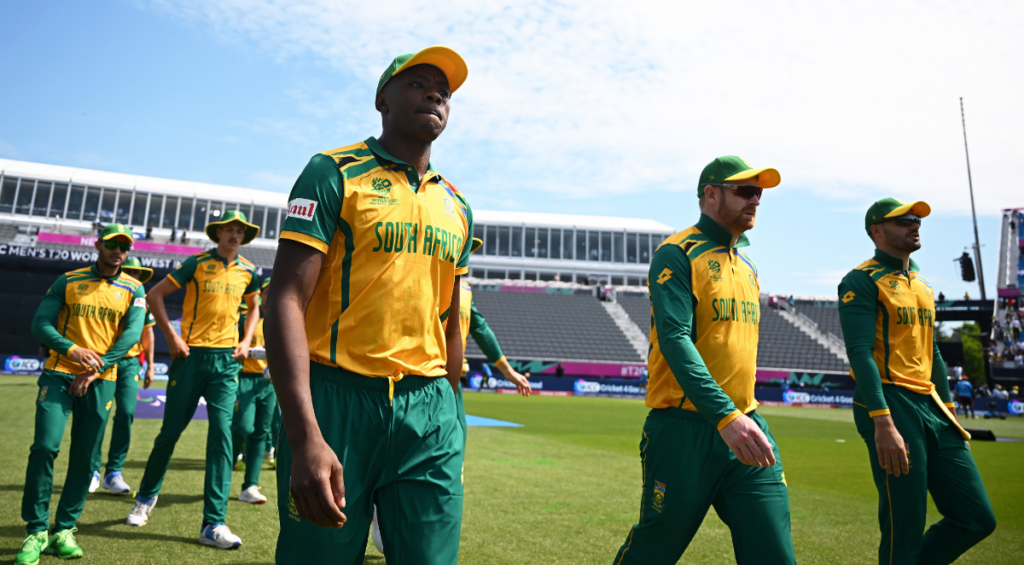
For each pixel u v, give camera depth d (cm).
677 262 259
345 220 175
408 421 178
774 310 3794
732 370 261
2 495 489
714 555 406
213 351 455
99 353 415
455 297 214
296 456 146
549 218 4897
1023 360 3139
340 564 166
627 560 259
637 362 3409
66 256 2320
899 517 307
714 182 271
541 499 562
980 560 413
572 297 3875
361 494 171
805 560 398
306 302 164
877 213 338
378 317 176
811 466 868
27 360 2256
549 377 2983
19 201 3644
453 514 181
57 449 369
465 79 199
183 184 4238
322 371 175
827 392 2995
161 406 1291
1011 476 820
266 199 4184
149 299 454
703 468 246
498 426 1287
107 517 450
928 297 336
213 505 397
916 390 321
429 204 190
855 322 325
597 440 1090
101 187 3816
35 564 341
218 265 477
